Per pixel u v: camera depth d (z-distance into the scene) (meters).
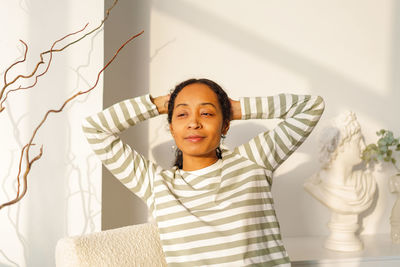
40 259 1.32
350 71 1.85
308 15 1.82
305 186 1.60
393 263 1.46
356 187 1.54
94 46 1.35
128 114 1.07
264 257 0.99
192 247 0.96
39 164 1.32
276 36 1.80
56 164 1.33
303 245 1.62
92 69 1.35
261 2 1.79
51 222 1.33
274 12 1.80
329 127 1.54
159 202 1.03
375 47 1.86
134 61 1.70
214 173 1.06
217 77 1.76
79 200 1.34
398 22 1.87
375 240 1.72
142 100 1.07
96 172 1.35
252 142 1.12
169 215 1.01
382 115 1.87
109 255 0.92
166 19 1.73
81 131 1.34
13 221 1.31
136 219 1.72
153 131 1.73
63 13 1.33
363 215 1.86
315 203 1.82
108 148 1.07
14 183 1.31
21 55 1.31
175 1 1.73
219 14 1.76
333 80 1.83
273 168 1.11
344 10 1.84
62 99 1.33
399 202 1.66
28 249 1.32
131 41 1.69
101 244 0.92
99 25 1.35
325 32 1.83
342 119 1.53
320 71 1.83
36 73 1.32
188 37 1.74
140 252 0.98
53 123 1.33
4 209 1.31
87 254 0.89
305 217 1.82
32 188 1.32
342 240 1.54
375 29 1.86
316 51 1.83
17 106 1.31
